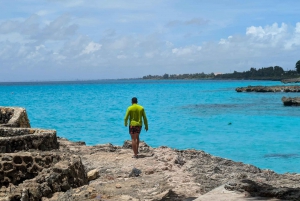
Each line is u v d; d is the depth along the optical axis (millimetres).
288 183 9289
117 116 37875
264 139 24141
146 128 13359
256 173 11617
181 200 8086
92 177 10188
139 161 12367
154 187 9242
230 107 49781
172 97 74562
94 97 75250
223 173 11164
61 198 7852
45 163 8945
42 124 31875
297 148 20984
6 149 9586
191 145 22141
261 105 53250
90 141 23781
